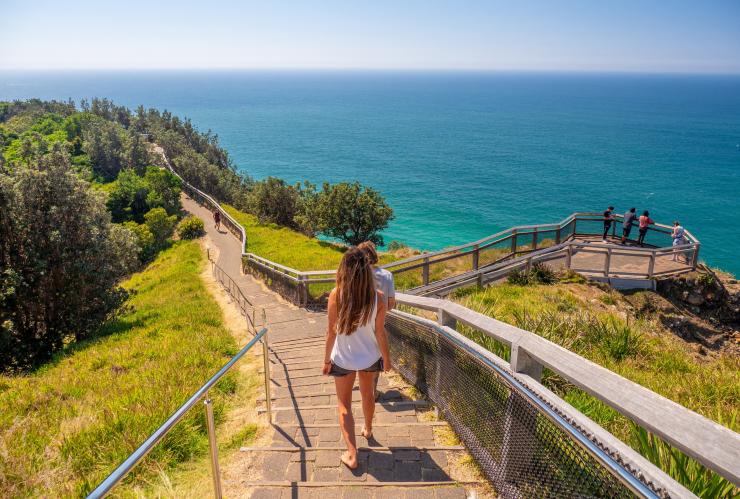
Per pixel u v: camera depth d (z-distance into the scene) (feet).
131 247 64.85
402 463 13.12
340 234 108.78
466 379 13.12
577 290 44.98
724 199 271.08
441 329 14.75
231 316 49.32
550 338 26.68
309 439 15.52
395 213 247.29
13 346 48.85
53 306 51.78
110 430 17.58
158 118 407.03
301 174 393.09
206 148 359.66
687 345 39.68
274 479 13.20
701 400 20.06
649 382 22.39
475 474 12.41
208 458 15.51
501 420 10.89
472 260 52.24
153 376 25.62
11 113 493.36
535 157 453.99
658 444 10.77
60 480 14.52
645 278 47.29
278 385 23.32
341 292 12.07
